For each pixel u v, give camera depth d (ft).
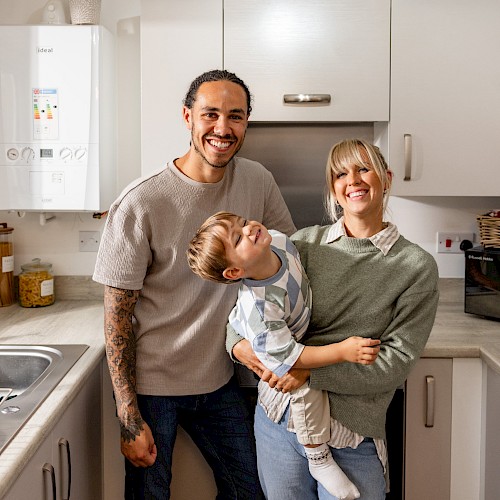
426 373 6.90
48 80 7.87
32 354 6.55
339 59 7.73
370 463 5.53
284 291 5.32
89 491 6.48
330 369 5.30
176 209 6.00
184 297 6.11
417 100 7.79
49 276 8.68
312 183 8.73
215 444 6.59
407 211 9.05
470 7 7.71
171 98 7.76
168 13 7.68
